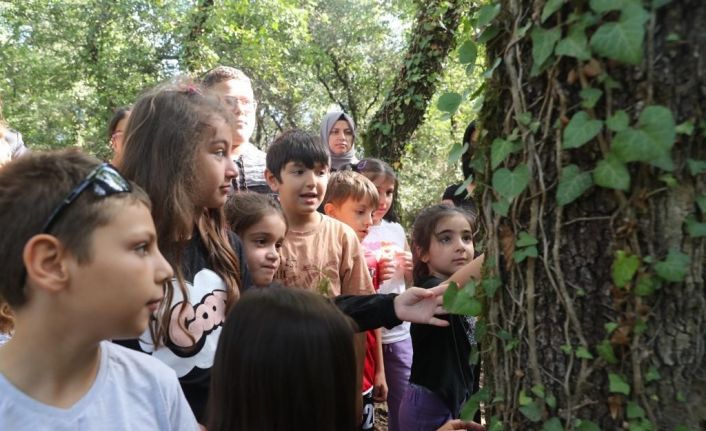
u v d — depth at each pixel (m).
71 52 14.88
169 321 1.44
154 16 14.02
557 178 1.11
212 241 1.63
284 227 2.16
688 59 1.02
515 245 1.19
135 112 1.58
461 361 2.16
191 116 1.52
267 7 12.03
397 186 3.87
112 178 1.00
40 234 0.93
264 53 12.99
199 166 1.53
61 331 0.97
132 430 1.06
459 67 6.86
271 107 17.45
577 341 1.13
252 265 2.08
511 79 1.17
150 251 1.03
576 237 1.11
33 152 1.04
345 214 2.95
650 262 1.06
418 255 2.42
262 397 1.17
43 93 14.30
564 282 1.13
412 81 5.81
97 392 1.04
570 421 1.14
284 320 1.19
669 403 1.09
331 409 1.19
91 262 0.95
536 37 1.09
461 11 5.49
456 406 2.11
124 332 1.00
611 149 1.03
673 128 0.96
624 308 1.08
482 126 1.26
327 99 17.52
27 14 13.99
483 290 1.29
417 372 2.17
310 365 1.17
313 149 2.46
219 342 1.25
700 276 1.08
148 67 14.53
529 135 1.14
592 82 1.05
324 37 15.75
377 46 16.22
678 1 1.02
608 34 0.98
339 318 1.25
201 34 11.05
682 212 1.05
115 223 0.97
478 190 1.30
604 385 1.12
